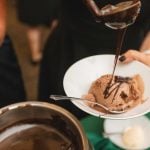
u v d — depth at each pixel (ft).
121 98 2.77
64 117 2.33
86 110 2.72
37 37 7.85
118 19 2.39
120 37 2.92
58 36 4.47
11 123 2.43
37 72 7.80
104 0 3.36
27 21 6.62
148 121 3.03
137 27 4.12
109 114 2.70
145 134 2.94
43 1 6.11
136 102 2.79
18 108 2.39
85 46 4.24
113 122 3.02
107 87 2.83
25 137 2.42
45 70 4.66
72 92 2.89
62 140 2.37
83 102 2.78
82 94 2.89
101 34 4.08
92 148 2.25
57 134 2.40
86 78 3.01
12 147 2.38
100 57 3.15
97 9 2.43
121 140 2.92
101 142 2.86
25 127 2.45
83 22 4.08
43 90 4.71
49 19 6.41
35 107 2.39
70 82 2.96
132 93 2.83
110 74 3.00
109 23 2.44
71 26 4.22
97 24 4.00
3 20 4.49
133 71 3.04
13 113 2.39
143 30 4.21
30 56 8.11
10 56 4.62
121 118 2.66
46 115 2.41
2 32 4.44
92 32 4.09
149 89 2.88
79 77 3.01
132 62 3.10
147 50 3.67
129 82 2.88
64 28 4.33
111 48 4.13
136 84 2.90
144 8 3.91
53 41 4.57
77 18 4.10
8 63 4.61
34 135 2.42
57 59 4.45
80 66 3.08
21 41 8.57
